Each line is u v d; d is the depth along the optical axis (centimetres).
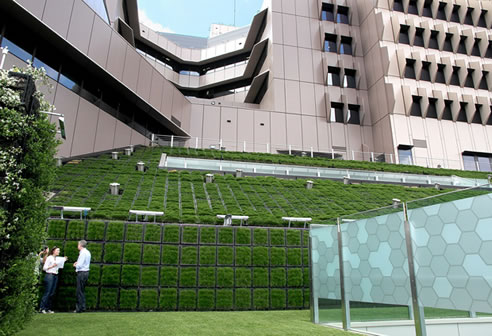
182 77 4019
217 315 725
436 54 3050
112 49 1919
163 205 1214
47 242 812
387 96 2803
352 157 2650
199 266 875
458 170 2586
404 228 473
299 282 916
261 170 2058
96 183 1421
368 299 529
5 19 1431
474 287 367
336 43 3164
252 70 3600
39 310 715
